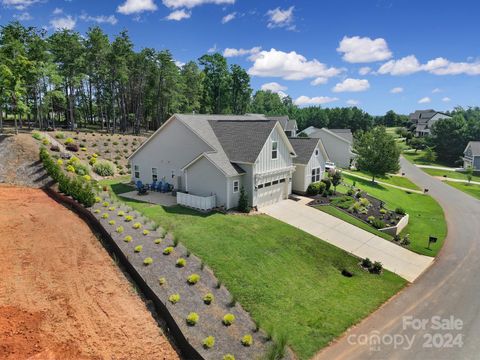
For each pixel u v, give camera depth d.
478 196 39.06
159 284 11.48
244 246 15.91
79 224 16.14
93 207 17.89
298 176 27.28
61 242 14.19
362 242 19.44
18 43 33.31
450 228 25.55
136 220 17.00
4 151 25.98
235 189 21.64
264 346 9.70
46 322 9.44
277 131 23.64
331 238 19.19
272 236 17.78
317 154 28.61
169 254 13.66
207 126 25.95
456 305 13.59
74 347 8.67
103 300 10.76
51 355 8.31
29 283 11.13
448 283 15.66
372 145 40.56
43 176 23.00
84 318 9.81
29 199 19.42
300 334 10.84
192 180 22.64
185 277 12.29
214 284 12.32
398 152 40.34
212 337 9.36
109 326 9.65
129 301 10.93
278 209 23.12
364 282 15.05
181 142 24.50
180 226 17.38
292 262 15.48
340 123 106.88
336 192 29.27
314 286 13.95
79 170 27.02
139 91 51.72
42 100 40.19
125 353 8.79
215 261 14.03
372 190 34.97
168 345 9.41
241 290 12.46
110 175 30.95
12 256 12.71
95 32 44.72
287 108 126.81
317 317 11.89
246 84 75.69
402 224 24.00
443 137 69.06
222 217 19.56
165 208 20.83
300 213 22.64
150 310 10.68
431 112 108.69
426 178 50.66
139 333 9.61
